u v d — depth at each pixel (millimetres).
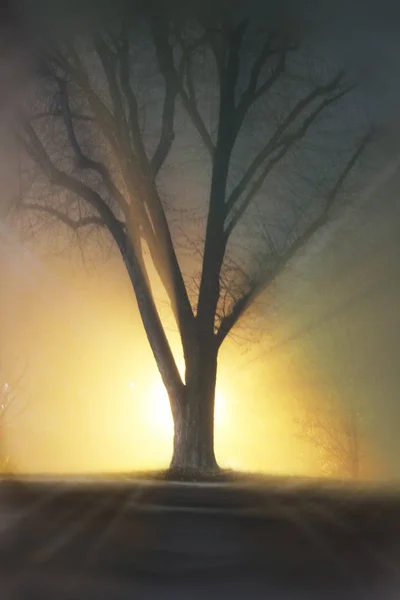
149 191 19312
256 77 20031
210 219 19703
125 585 7262
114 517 10461
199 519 10156
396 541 9039
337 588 7160
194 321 19547
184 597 6852
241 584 7289
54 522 10148
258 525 9883
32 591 7047
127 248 19625
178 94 21453
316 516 10406
